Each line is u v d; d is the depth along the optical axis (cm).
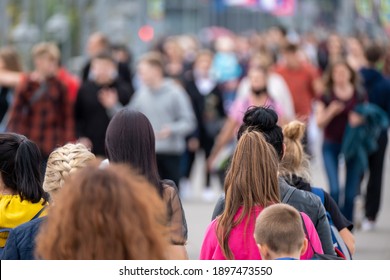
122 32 4912
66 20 4062
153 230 724
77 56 4066
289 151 1170
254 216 990
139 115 1004
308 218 1016
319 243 1008
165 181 1010
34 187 1027
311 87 2530
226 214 1000
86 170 726
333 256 990
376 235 2111
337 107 1977
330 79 1997
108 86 2181
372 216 2164
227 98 3538
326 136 2019
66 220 717
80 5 4144
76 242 717
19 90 2075
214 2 7338
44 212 1024
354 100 1984
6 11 3856
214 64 4112
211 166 2494
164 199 995
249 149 1003
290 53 2523
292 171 1168
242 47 5381
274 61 3309
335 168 2006
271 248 877
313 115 2838
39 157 1043
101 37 2727
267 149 1004
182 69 3153
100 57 2175
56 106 2083
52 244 725
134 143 995
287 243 871
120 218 712
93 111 2164
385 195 2811
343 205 2102
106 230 712
